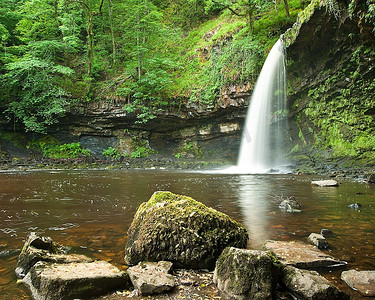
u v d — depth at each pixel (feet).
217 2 77.87
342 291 7.75
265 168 64.23
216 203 21.67
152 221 10.75
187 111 82.23
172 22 105.70
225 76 73.15
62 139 83.87
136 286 8.37
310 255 10.39
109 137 87.35
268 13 75.77
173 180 40.16
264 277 7.86
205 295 8.09
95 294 8.05
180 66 84.07
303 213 18.11
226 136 80.53
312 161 55.11
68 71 77.10
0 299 7.71
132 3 85.15
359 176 39.75
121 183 36.11
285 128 65.72
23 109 76.79
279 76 62.28
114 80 84.58
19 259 9.80
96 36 93.09
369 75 46.91
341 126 53.16
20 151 75.25
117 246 12.04
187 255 9.98
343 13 41.04
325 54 51.85
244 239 11.30
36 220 16.39
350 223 15.56
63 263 9.55
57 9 87.76
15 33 84.99
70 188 30.91
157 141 90.63
